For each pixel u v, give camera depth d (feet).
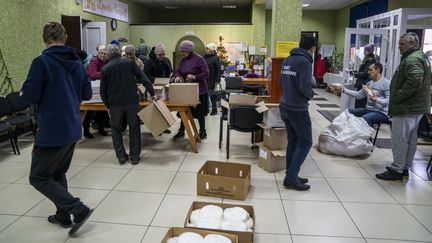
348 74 24.63
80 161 13.47
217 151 14.99
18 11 17.63
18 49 17.72
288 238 8.34
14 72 17.43
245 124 13.33
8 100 15.71
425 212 9.73
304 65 10.07
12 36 17.22
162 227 8.70
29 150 14.99
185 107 14.51
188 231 7.26
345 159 14.21
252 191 10.93
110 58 12.69
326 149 14.78
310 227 8.85
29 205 9.76
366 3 34.83
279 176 12.19
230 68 30.37
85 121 16.62
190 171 12.52
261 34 37.68
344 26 42.14
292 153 11.26
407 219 9.32
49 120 7.48
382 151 15.33
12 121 14.65
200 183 10.44
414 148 11.89
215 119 21.70
